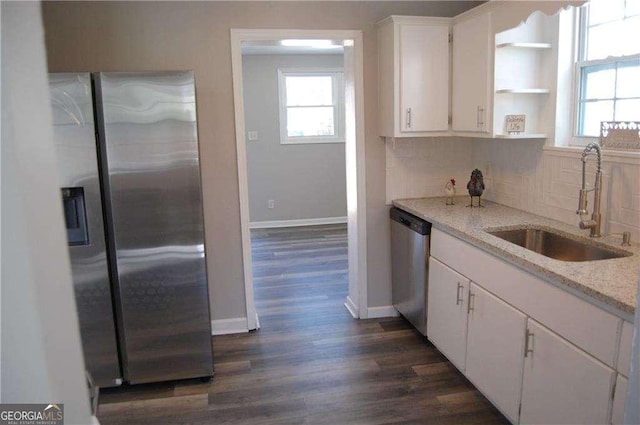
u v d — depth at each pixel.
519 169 3.13
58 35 2.99
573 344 1.81
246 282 3.48
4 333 0.49
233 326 3.52
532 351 2.05
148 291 2.73
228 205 3.35
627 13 2.42
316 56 6.72
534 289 2.02
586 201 2.39
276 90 6.70
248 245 3.43
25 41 0.50
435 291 2.98
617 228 2.36
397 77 3.16
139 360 2.80
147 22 3.07
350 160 3.66
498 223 2.74
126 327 2.75
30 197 0.49
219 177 3.31
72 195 2.54
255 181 6.86
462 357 2.68
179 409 2.61
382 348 3.23
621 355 1.59
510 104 2.89
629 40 2.41
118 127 2.55
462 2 3.40
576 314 1.78
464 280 2.61
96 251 2.61
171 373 2.85
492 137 2.88
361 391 2.73
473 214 3.01
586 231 2.51
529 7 2.47
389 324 3.61
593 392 1.71
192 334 2.82
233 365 3.06
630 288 1.66
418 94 3.20
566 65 2.75
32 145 0.50
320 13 3.26
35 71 0.51
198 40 3.14
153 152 2.60
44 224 0.52
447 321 2.84
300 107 6.88
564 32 2.72
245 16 3.17
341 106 6.93
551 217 2.85
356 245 3.65
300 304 4.05
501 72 2.82
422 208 3.24
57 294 0.54
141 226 2.66
